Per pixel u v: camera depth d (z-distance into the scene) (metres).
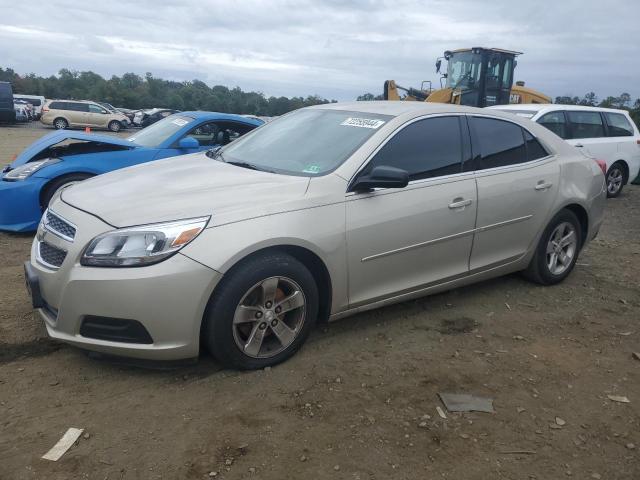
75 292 3.08
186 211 3.20
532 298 4.92
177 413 3.00
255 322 3.36
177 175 3.93
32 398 3.09
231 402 3.12
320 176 3.68
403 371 3.55
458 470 2.67
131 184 3.75
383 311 4.46
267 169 3.98
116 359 3.24
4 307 4.23
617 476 2.70
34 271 3.40
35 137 23.98
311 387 3.31
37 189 6.18
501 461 2.75
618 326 4.44
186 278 3.05
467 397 3.29
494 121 4.67
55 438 2.76
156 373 3.39
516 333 4.21
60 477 2.50
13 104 32.03
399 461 2.71
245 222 3.25
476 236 4.37
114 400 3.10
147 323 3.05
